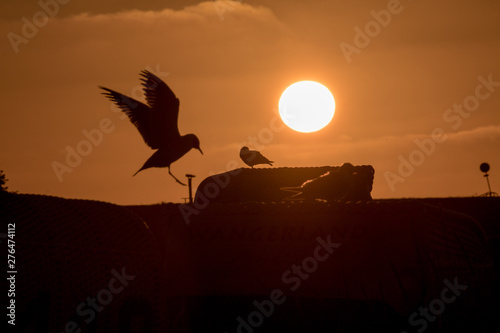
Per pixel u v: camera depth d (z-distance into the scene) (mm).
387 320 11828
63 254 11055
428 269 11797
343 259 11969
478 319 13508
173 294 12367
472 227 14258
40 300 10672
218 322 12281
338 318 11875
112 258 11789
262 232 12289
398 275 11781
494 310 14039
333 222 12125
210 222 12477
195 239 12461
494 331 13977
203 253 12383
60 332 10828
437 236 12562
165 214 12734
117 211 12461
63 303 10945
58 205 11500
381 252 11906
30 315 10516
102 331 11484
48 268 10828
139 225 12594
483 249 14281
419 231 11914
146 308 12078
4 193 10867
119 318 11742
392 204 12062
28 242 10664
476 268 13805
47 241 10914
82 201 12008
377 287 11797
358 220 12070
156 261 12391
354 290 11820
